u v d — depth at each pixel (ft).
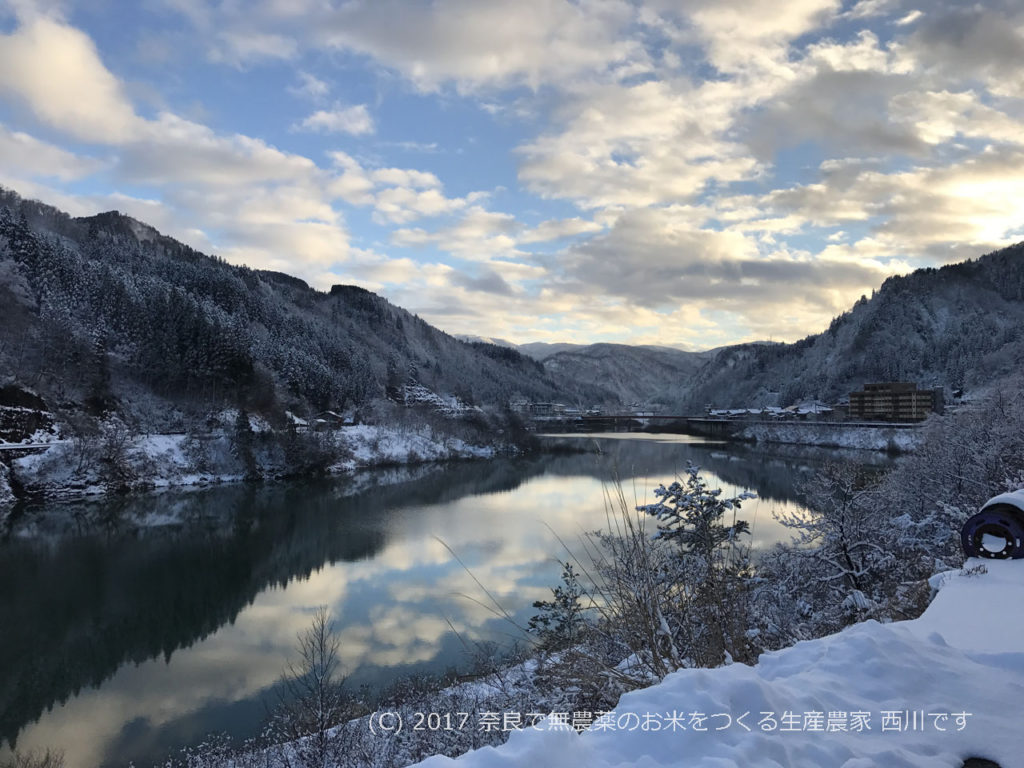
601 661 25.71
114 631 111.86
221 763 63.98
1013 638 20.06
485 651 43.65
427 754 45.34
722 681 13.91
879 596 51.70
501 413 476.13
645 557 25.12
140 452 255.29
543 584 124.47
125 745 75.10
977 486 91.45
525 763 10.43
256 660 97.91
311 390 436.76
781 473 258.78
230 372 358.02
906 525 59.47
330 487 270.67
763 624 39.40
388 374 629.92
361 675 87.71
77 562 153.99
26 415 246.27
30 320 318.86
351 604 121.70
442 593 124.47
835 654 17.37
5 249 379.76
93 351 316.40
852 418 522.47
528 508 214.90
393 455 357.82
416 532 181.68
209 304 465.06
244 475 278.26
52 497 219.41
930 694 15.35
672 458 314.35
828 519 54.29
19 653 102.58
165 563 153.69
